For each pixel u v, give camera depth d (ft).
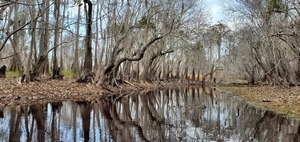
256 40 146.00
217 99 94.94
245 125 48.60
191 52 223.30
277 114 58.65
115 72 116.16
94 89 94.68
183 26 142.92
